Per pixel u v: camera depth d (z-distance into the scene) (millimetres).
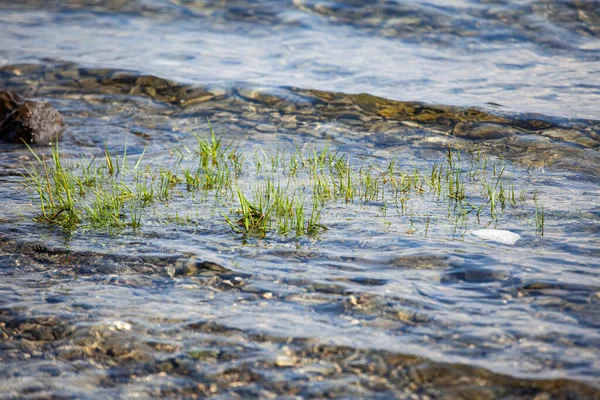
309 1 24016
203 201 10891
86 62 19656
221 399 5766
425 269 8070
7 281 8070
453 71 18375
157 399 5785
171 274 8172
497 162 12742
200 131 15336
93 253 8805
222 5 24406
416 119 15328
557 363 6020
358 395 5742
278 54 20234
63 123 15836
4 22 23688
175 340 6676
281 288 7711
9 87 18125
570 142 13461
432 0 23062
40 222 9984
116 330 6871
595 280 7578
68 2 25750
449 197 10852
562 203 10367
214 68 19188
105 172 12750
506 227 9398
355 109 16094
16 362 6375
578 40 20062
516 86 16984
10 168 13148
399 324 6840
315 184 11375
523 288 7473
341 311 7145
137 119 16234
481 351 6277
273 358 6320
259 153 13750
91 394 5871
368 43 20844
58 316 7164
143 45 21344
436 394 5703
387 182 11766
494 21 21438
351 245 8906
